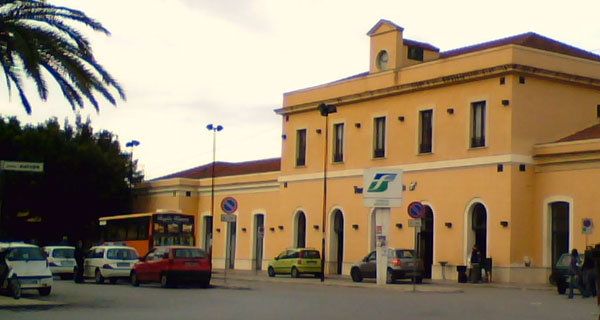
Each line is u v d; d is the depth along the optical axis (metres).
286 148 54.88
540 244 40.28
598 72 43.72
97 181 65.88
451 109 43.38
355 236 48.66
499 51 41.00
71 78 23.47
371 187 36.91
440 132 44.00
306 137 53.25
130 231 49.09
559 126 41.88
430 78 44.56
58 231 65.50
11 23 22.94
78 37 23.72
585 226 36.25
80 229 66.12
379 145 47.91
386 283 38.16
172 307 23.27
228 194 61.94
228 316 20.28
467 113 42.47
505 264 39.88
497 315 21.20
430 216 44.72
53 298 26.75
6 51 23.36
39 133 64.31
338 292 31.19
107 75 24.19
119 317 19.91
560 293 31.31
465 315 21.09
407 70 46.12
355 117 49.47
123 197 68.06
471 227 42.12
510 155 40.09
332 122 51.09
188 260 33.72
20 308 22.73
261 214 58.38
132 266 36.75
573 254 28.92
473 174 41.94
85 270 38.34
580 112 42.81
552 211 40.22
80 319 19.34
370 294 29.95
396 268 39.25
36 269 27.02
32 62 22.59
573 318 20.52
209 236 63.41
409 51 47.88
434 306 24.06
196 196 65.62
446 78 43.31
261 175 58.28
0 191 24.58
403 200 45.81
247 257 59.22
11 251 27.11
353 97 49.25
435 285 37.66
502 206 40.28
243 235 59.88
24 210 63.72
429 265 44.62
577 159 38.69
